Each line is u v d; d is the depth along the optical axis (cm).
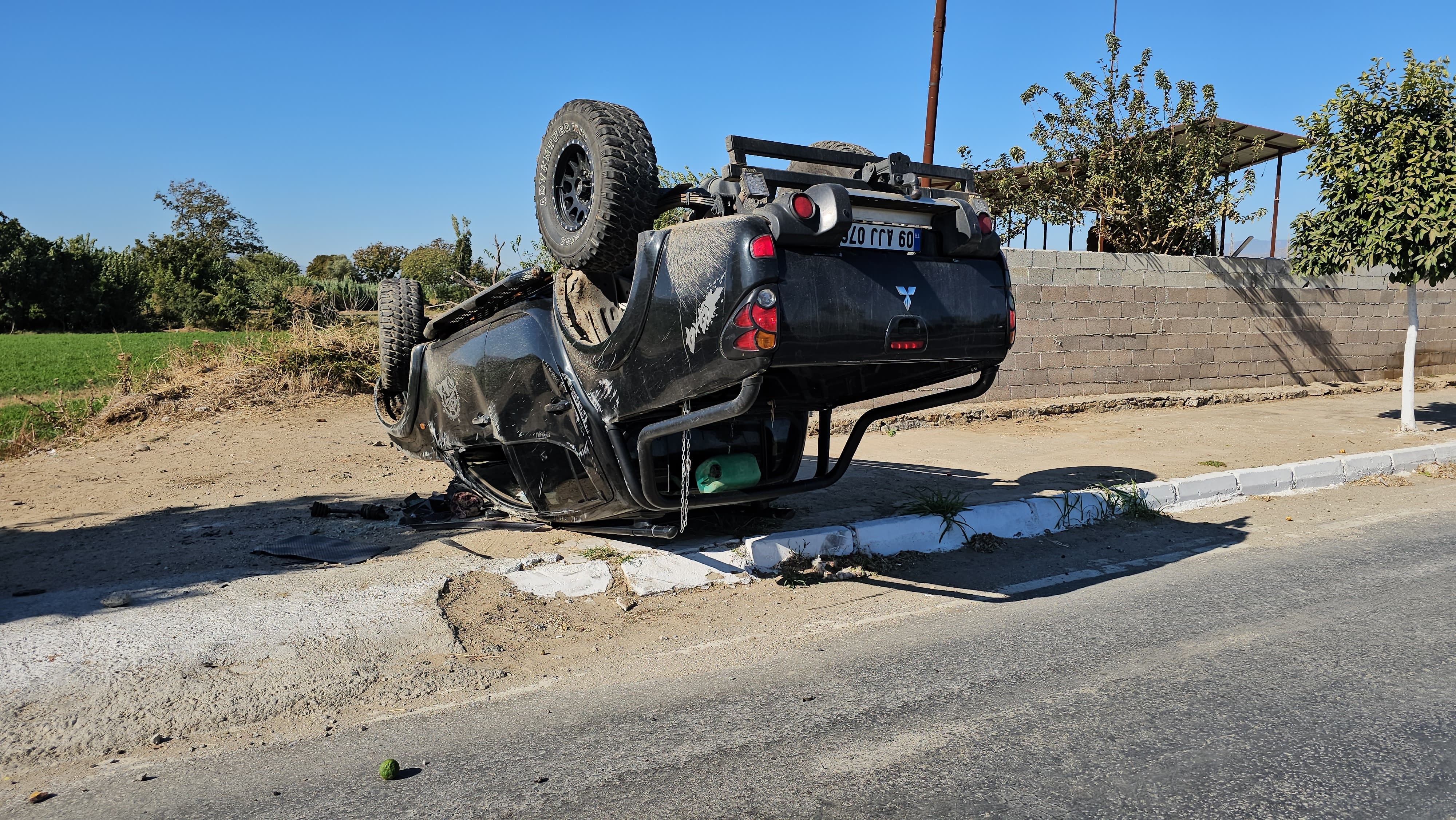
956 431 1130
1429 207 997
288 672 408
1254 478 833
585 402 511
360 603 489
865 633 477
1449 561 602
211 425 1187
